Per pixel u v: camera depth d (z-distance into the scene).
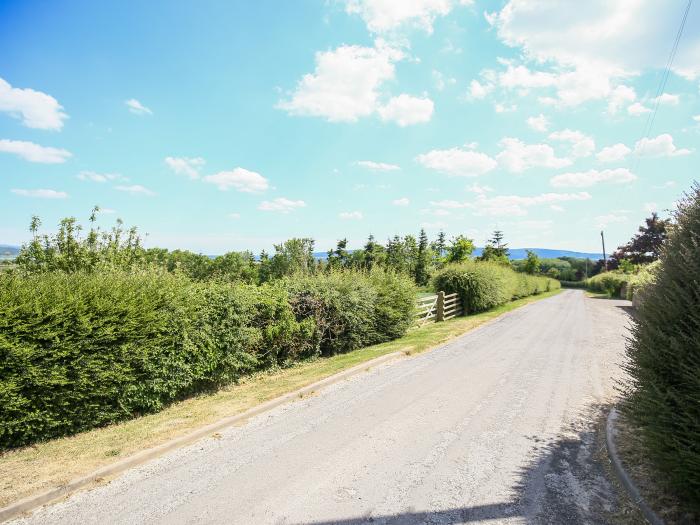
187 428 5.70
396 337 13.58
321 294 10.91
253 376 8.76
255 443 5.31
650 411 3.83
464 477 4.36
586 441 5.27
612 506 3.82
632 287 32.88
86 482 4.29
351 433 5.57
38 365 5.24
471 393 7.34
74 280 6.13
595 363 9.77
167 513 3.74
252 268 30.70
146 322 6.39
